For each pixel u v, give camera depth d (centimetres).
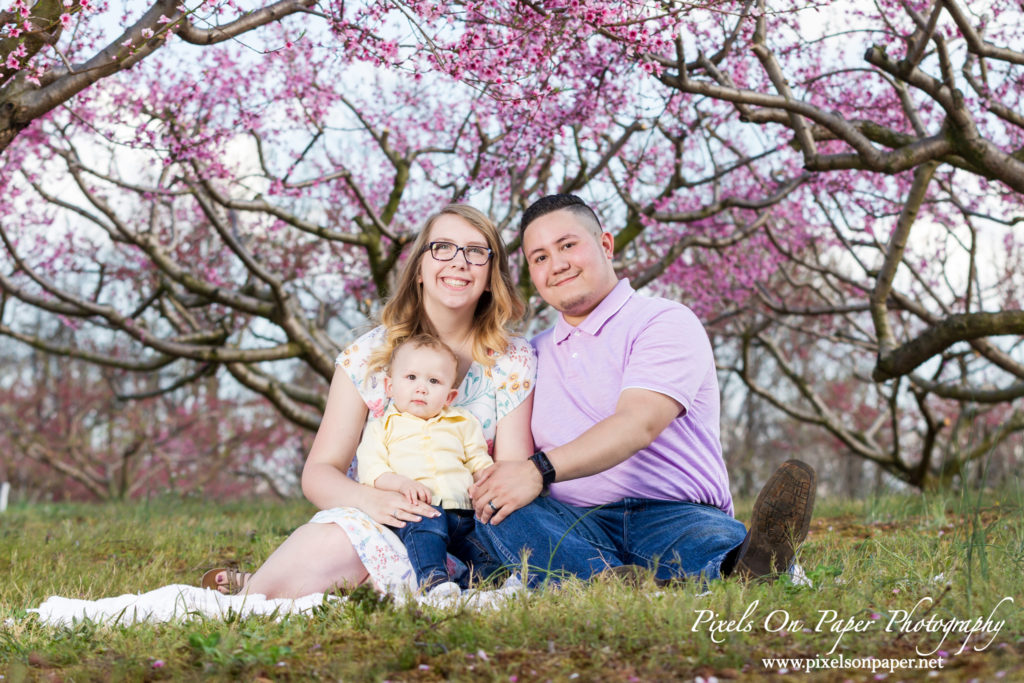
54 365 2378
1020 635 231
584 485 356
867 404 2084
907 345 830
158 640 258
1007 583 274
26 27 454
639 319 360
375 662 224
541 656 227
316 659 233
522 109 661
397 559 322
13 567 470
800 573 319
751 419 2506
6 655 254
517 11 489
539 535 334
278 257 1180
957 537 359
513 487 328
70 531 679
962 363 1209
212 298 994
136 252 1198
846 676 205
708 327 1322
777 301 1374
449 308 379
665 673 210
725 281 1207
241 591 325
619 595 270
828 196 1033
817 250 1167
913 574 309
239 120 827
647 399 336
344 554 321
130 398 1247
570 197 380
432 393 353
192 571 494
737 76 740
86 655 253
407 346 360
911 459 2078
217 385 2166
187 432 2198
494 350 385
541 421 375
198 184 865
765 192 1036
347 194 1059
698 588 279
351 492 340
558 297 370
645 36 490
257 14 491
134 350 1952
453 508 344
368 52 487
